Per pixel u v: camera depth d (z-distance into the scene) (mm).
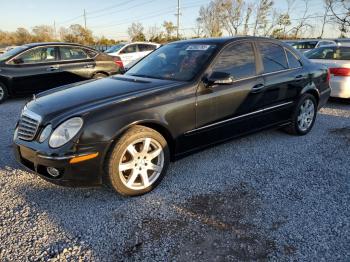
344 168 3816
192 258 2338
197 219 2807
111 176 2969
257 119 4223
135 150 3104
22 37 59344
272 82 4250
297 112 4785
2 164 3945
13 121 6148
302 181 3490
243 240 2521
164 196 3199
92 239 2557
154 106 3158
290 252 2383
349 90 6938
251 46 4172
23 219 2824
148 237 2574
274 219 2789
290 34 41469
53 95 3498
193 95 3436
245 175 3646
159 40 50094
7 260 2330
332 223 2721
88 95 3285
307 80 4797
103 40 56125
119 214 2895
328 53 7730
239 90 3844
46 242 2525
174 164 3957
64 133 2809
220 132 3811
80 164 2820
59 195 3234
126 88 3414
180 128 3379
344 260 2297
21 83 8078
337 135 5059
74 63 8742
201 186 3396
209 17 46906
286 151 4363
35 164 2953
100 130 2852
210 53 3781
